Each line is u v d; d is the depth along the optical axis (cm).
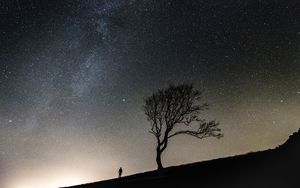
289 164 1570
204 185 1689
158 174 2555
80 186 3078
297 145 1806
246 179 1582
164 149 3212
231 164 2058
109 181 2888
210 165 2322
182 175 2114
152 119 3334
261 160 1880
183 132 3312
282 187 1297
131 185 2248
